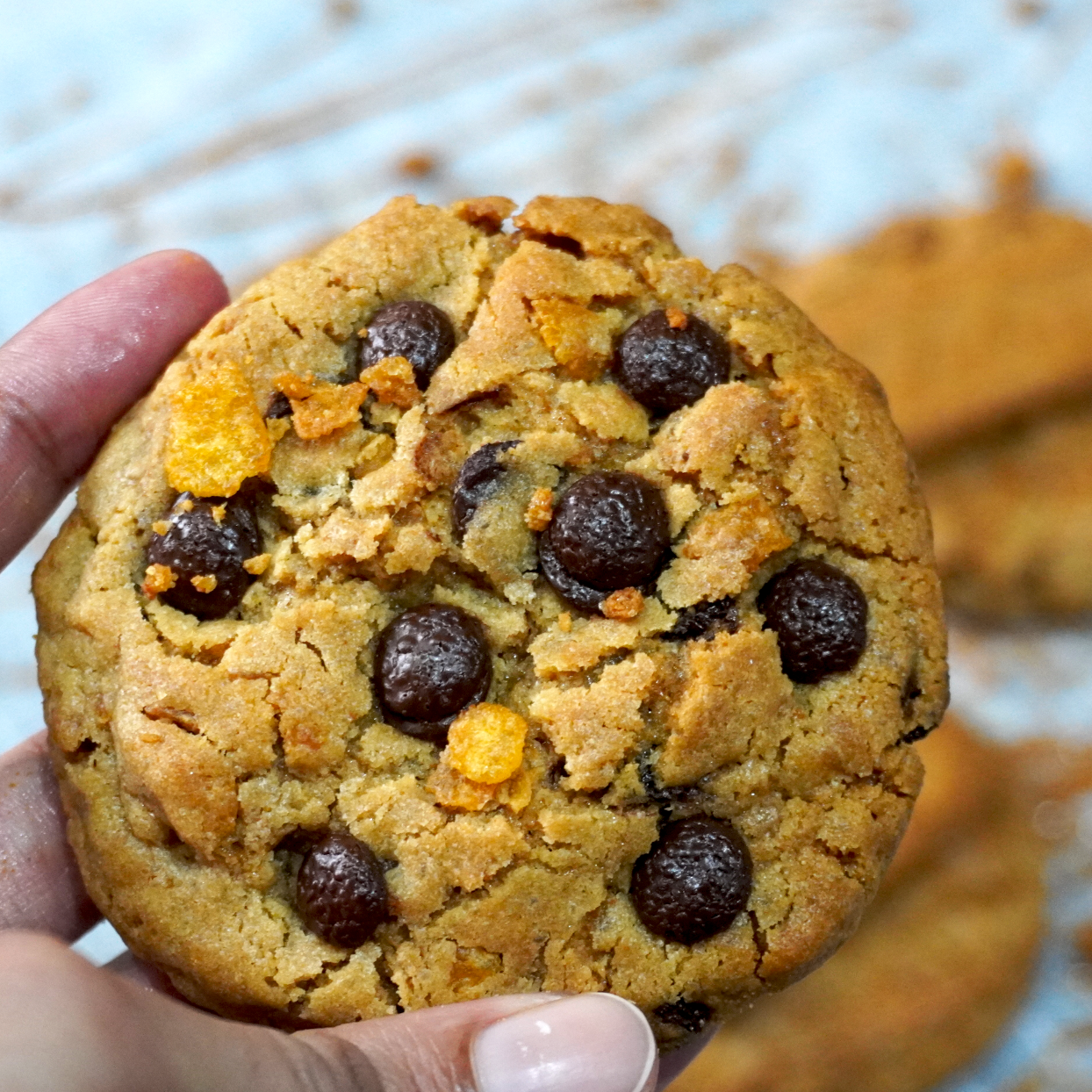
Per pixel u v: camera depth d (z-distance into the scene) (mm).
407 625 243
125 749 243
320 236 373
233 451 247
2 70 392
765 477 249
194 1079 222
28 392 278
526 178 384
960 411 353
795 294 373
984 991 318
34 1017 216
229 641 245
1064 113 393
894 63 399
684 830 242
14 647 338
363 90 392
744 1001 246
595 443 250
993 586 353
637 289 257
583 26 402
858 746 246
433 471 247
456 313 256
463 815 242
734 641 244
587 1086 234
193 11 399
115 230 373
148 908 243
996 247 375
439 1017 237
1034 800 340
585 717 243
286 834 243
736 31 403
